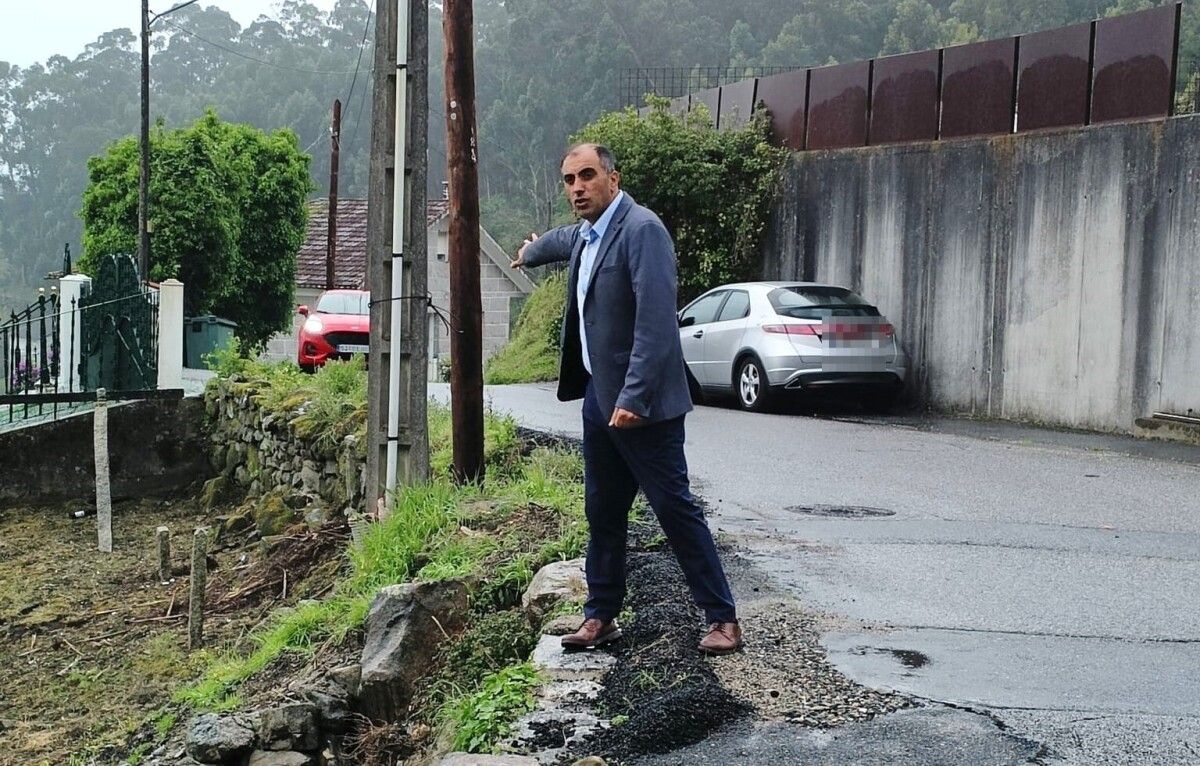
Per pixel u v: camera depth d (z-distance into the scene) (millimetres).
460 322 9016
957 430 14477
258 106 69188
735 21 59562
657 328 4770
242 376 15539
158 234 25734
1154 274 13883
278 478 13500
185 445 15789
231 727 5688
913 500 9156
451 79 8820
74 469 15102
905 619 5844
